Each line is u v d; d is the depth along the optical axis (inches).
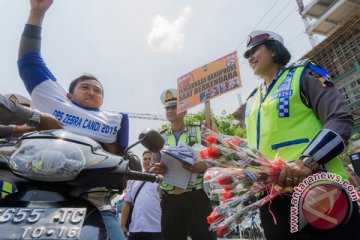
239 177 65.2
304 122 69.7
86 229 44.5
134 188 186.7
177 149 120.3
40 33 86.9
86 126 84.4
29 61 85.0
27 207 43.5
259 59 82.5
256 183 65.1
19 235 39.2
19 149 50.3
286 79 74.2
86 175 51.1
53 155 48.8
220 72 161.5
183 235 129.5
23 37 85.9
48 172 47.6
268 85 80.4
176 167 119.4
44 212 42.8
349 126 62.4
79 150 51.9
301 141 68.3
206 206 127.6
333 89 67.1
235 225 66.2
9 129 60.9
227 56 160.7
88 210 47.9
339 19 845.2
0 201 45.5
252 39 84.4
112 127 89.0
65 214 42.9
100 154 55.1
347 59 695.1
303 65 72.8
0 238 38.6
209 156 70.3
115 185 54.2
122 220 191.9
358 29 663.8
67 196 48.4
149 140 63.2
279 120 71.7
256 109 81.3
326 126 62.9
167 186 132.6
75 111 85.0
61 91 89.7
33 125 60.7
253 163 65.4
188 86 168.4
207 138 72.4
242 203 66.4
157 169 120.2
